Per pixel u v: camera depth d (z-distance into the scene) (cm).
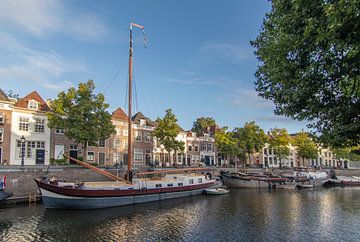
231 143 4697
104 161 3816
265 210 1980
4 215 1650
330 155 7256
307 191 3334
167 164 4381
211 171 4041
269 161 6122
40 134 3206
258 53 970
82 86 2931
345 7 466
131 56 2495
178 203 2245
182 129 5266
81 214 1728
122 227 1472
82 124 2803
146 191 2214
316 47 638
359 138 715
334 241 1280
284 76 773
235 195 2783
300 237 1335
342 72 620
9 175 2056
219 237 1320
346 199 2611
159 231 1409
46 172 2150
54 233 1337
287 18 666
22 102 3172
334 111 688
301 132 5903
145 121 4534
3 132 2920
